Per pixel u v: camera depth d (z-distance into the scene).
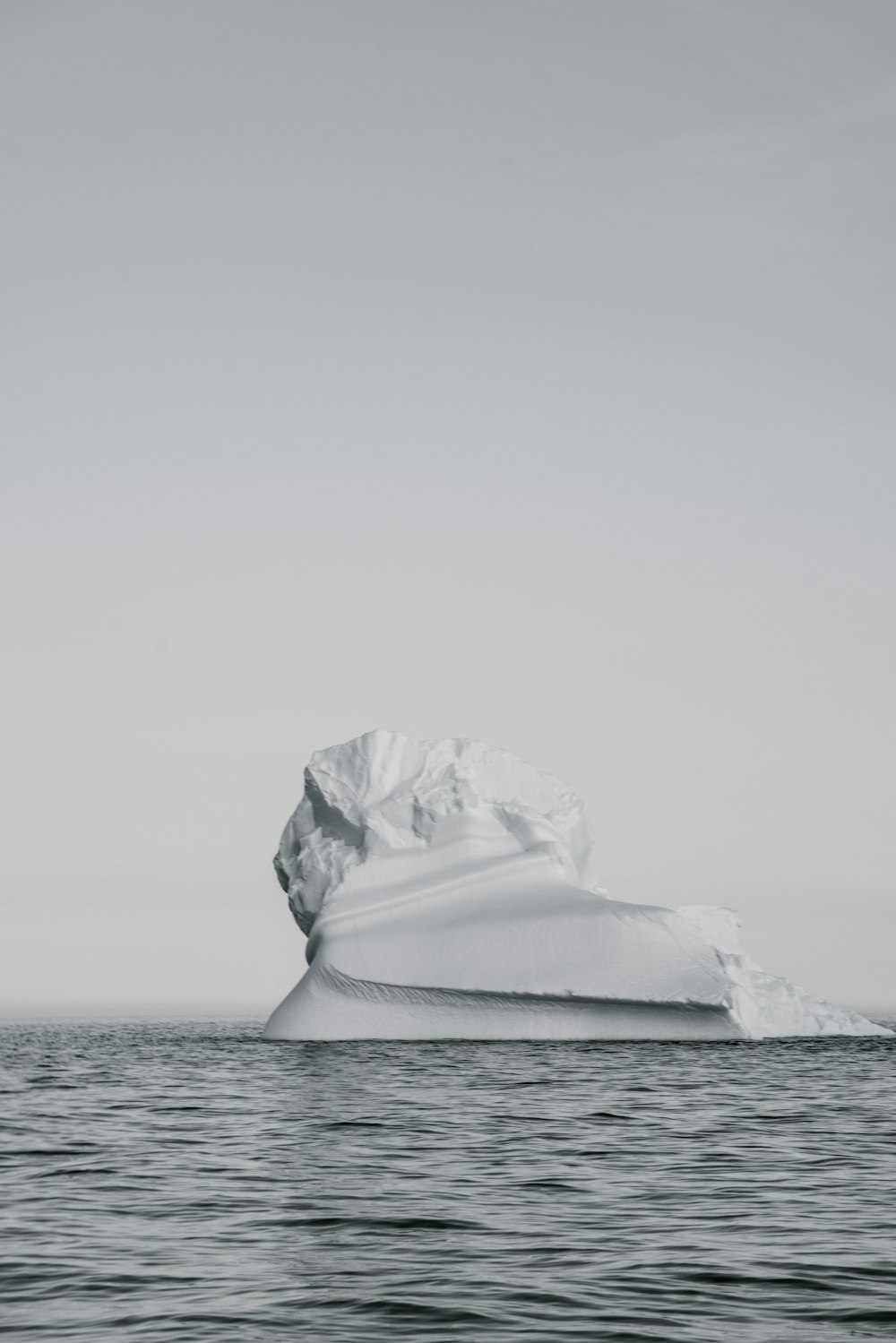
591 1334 9.65
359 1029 44.81
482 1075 31.52
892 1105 25.41
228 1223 13.54
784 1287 10.90
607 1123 22.05
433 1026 44.41
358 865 48.00
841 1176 16.48
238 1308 10.32
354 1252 12.23
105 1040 59.06
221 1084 30.34
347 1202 14.66
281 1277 11.30
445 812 48.88
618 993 42.84
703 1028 43.00
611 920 44.50
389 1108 24.42
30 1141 20.08
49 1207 14.45
